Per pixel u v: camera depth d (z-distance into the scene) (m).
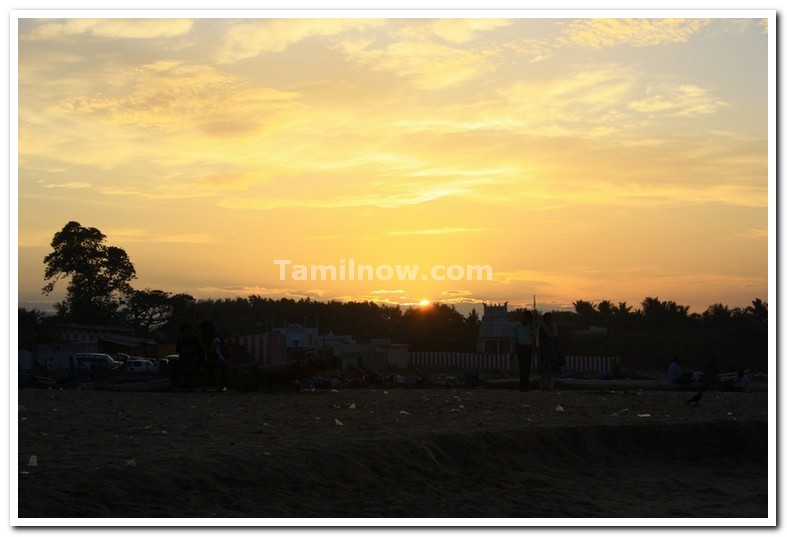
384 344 64.56
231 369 23.73
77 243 90.56
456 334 89.50
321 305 104.75
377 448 11.95
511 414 16.95
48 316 88.19
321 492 10.44
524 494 11.61
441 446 12.78
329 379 29.66
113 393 22.61
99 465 9.92
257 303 99.88
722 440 16.03
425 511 10.23
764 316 87.06
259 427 14.03
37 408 17.12
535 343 24.88
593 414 17.34
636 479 13.48
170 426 14.09
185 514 8.98
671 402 20.67
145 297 91.69
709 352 78.38
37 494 8.74
